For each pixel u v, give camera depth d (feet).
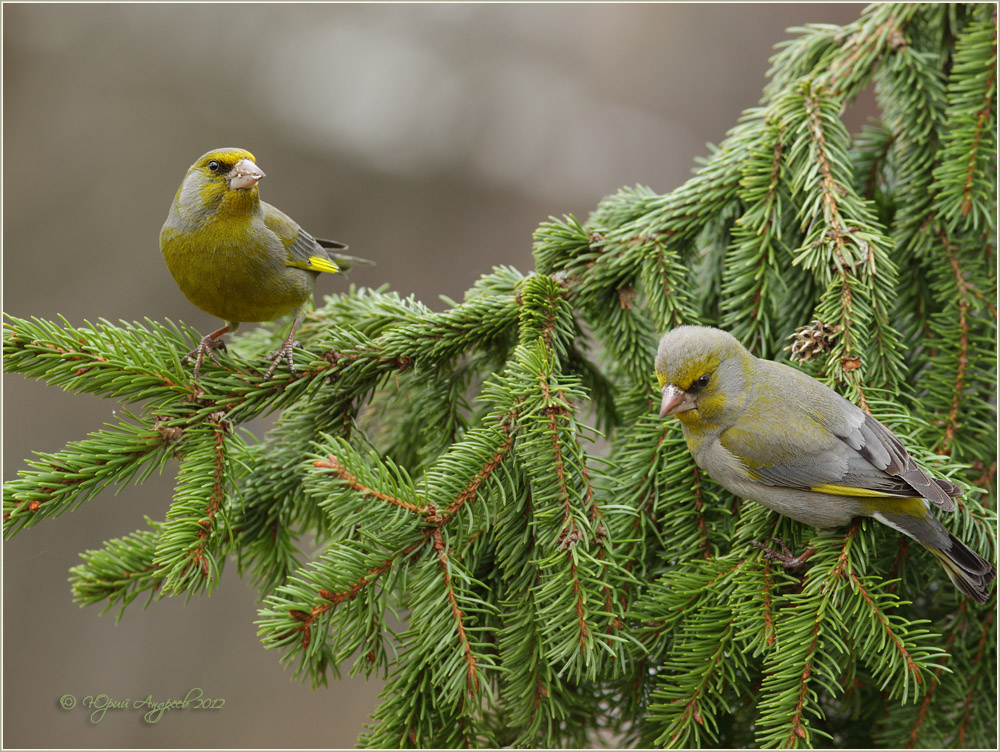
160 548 17.24
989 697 20.33
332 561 17.06
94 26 51.24
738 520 20.40
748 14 58.29
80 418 48.98
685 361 19.58
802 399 19.52
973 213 22.33
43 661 48.14
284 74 53.52
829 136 22.65
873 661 18.48
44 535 48.65
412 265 54.60
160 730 49.55
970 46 22.94
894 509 18.66
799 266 23.73
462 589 17.34
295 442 21.94
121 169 50.90
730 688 19.53
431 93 55.01
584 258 23.17
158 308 50.42
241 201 21.67
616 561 18.94
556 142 55.98
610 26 57.88
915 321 24.07
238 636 51.60
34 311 49.26
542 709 17.65
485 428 19.04
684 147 57.16
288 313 24.04
